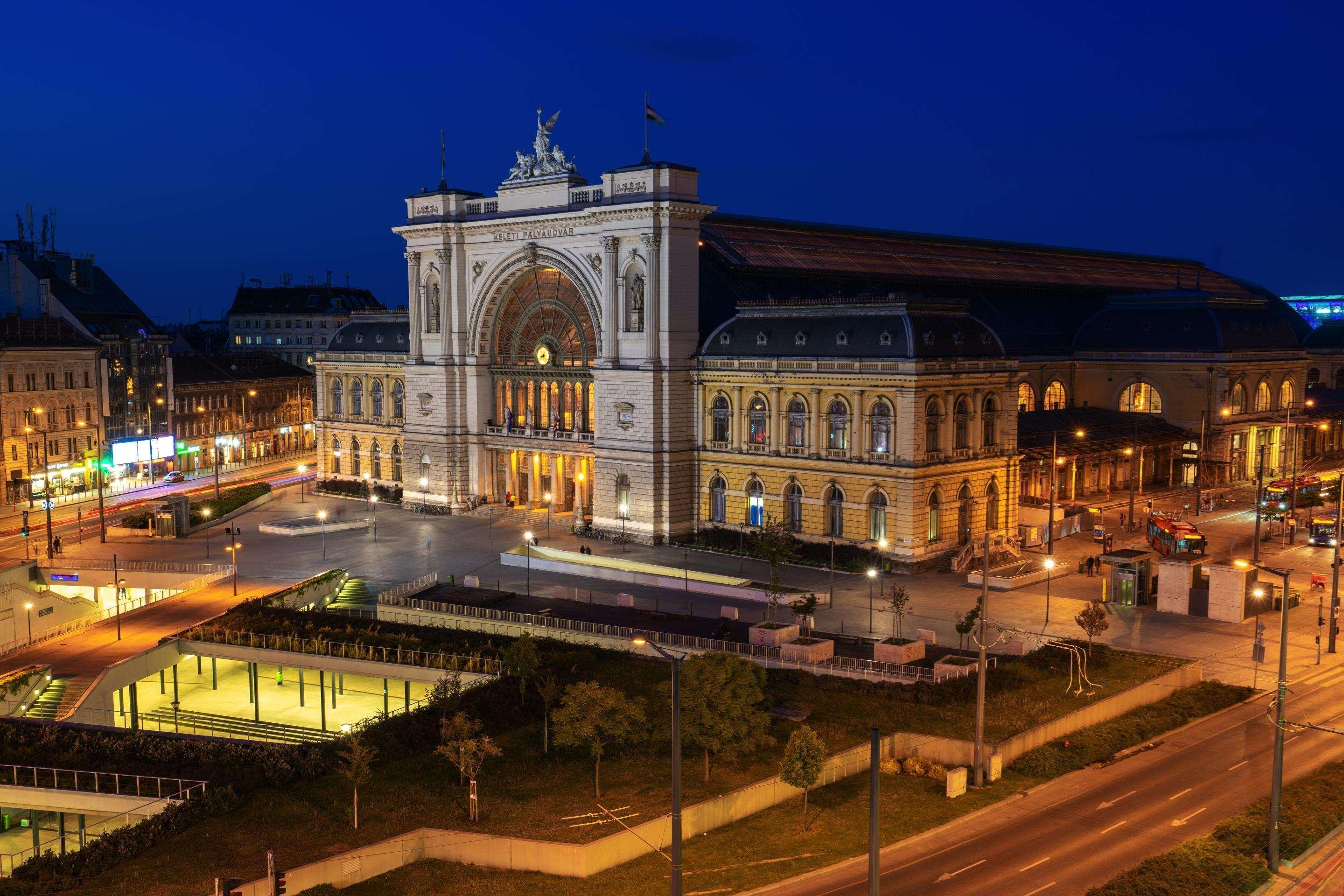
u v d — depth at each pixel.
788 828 51.69
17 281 155.00
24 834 62.75
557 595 89.00
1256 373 141.50
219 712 82.19
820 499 101.25
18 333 140.38
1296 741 60.41
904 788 55.78
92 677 73.50
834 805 53.81
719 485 109.88
